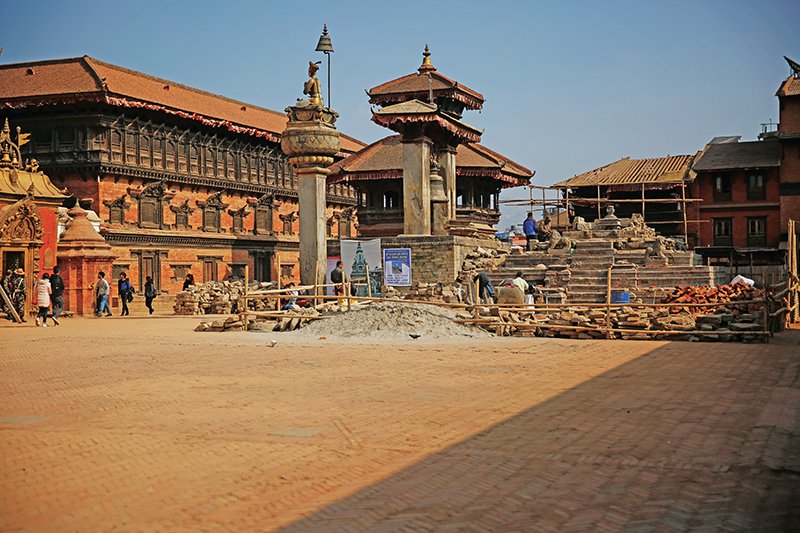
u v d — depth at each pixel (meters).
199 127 71.25
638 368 18.22
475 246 45.72
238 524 7.92
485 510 8.16
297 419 12.87
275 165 83.19
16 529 7.93
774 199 70.31
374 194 62.56
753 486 8.85
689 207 72.12
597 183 71.62
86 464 10.29
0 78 63.78
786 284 31.25
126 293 44.97
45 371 19.28
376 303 29.14
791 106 69.69
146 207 66.31
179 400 14.75
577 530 7.55
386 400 14.52
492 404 13.95
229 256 75.94
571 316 26.00
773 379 16.33
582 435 11.38
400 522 7.85
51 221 44.44
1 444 11.44
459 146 66.75
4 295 37.72
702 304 24.52
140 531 7.79
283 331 28.78
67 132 62.06
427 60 64.69
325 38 37.91
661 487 8.84
